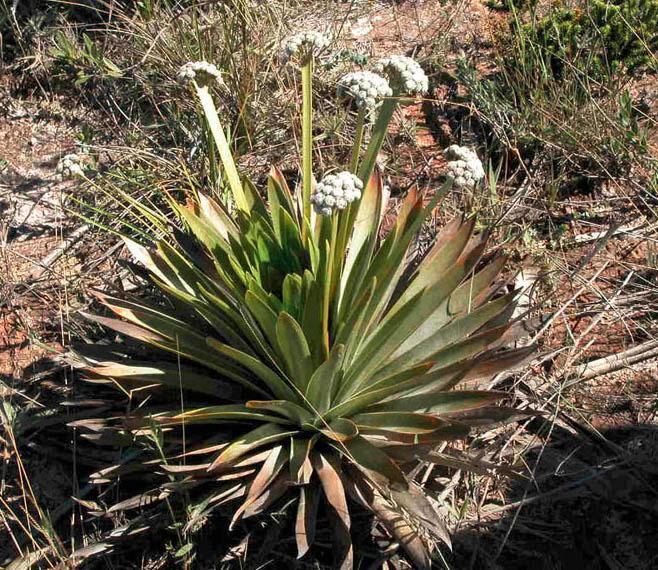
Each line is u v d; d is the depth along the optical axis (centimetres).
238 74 144
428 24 172
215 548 96
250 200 107
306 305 86
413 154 146
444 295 97
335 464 91
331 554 95
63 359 111
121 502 92
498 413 90
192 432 97
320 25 167
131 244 106
